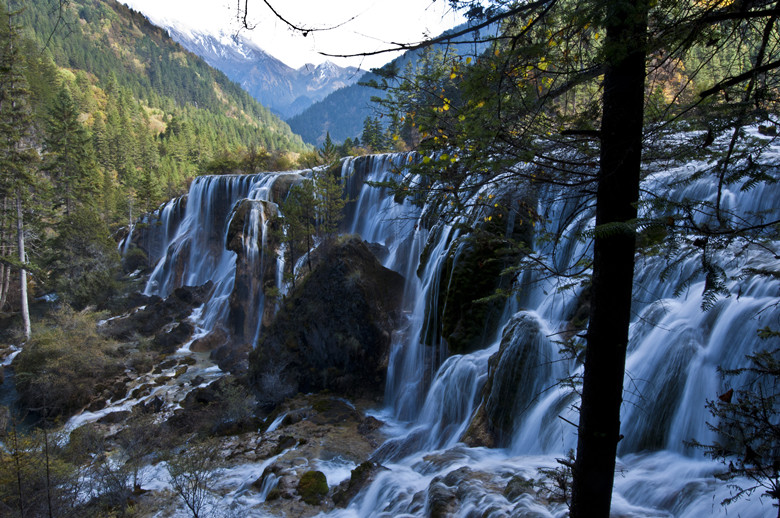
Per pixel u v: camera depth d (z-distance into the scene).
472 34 2.92
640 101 3.12
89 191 62.41
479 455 10.18
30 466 10.70
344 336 19.05
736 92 3.12
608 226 2.67
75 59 173.88
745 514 5.29
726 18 2.58
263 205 32.50
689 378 7.72
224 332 30.52
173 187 74.56
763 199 10.06
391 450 13.27
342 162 37.59
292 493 11.20
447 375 13.81
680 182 3.20
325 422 15.78
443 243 17.77
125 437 16.11
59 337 25.70
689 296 8.83
